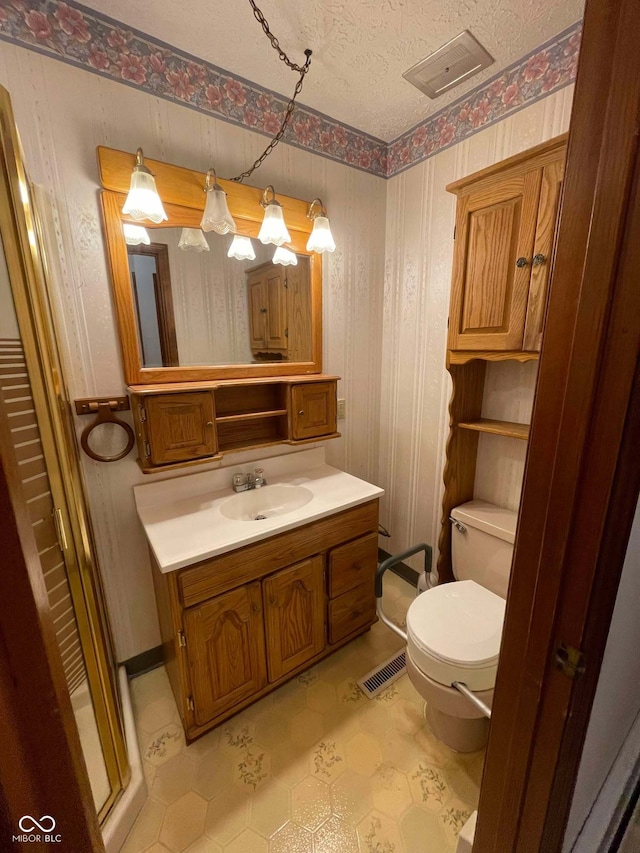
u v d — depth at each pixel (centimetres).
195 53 122
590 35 40
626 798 99
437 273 168
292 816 106
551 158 106
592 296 44
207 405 132
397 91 141
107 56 110
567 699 56
